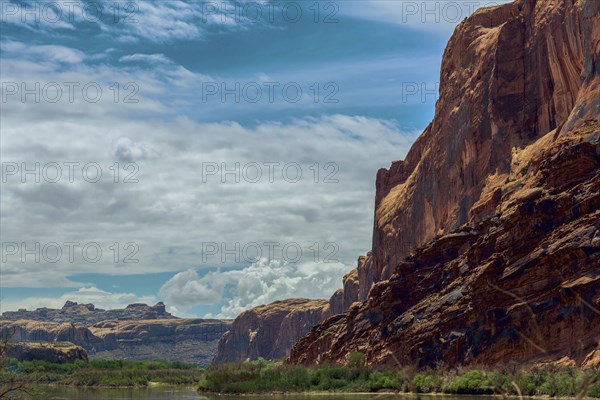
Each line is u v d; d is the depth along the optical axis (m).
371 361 102.31
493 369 76.56
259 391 103.81
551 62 106.25
